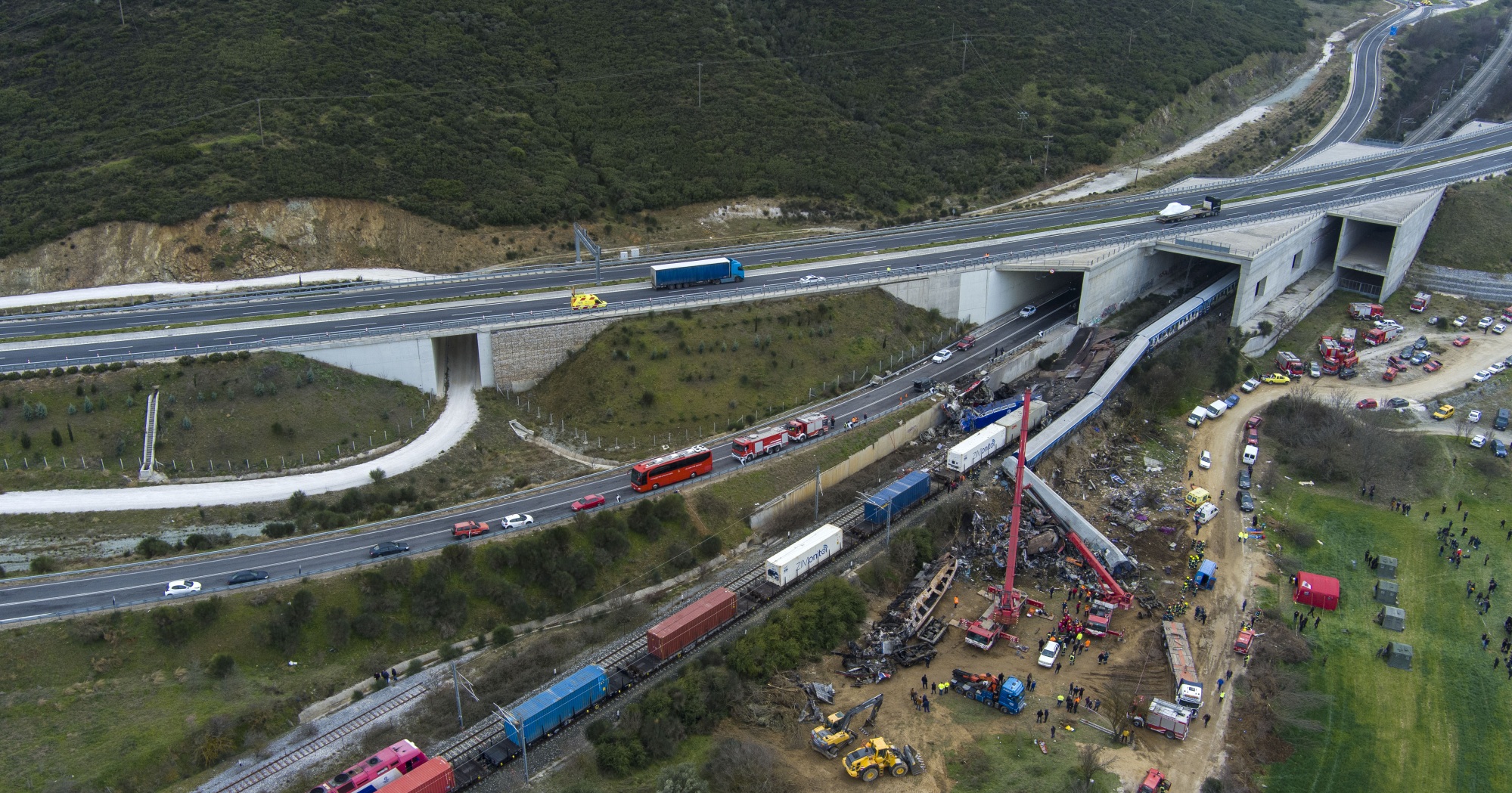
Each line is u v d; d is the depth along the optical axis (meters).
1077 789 90.88
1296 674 111.56
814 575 118.56
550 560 112.50
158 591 102.06
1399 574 129.50
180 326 144.38
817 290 163.88
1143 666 110.25
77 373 129.00
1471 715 107.06
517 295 159.62
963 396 153.00
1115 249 181.12
